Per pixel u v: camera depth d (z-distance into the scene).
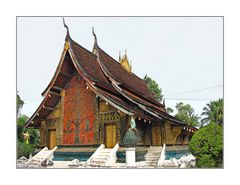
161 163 14.46
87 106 15.09
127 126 13.48
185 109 49.03
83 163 13.47
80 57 15.73
